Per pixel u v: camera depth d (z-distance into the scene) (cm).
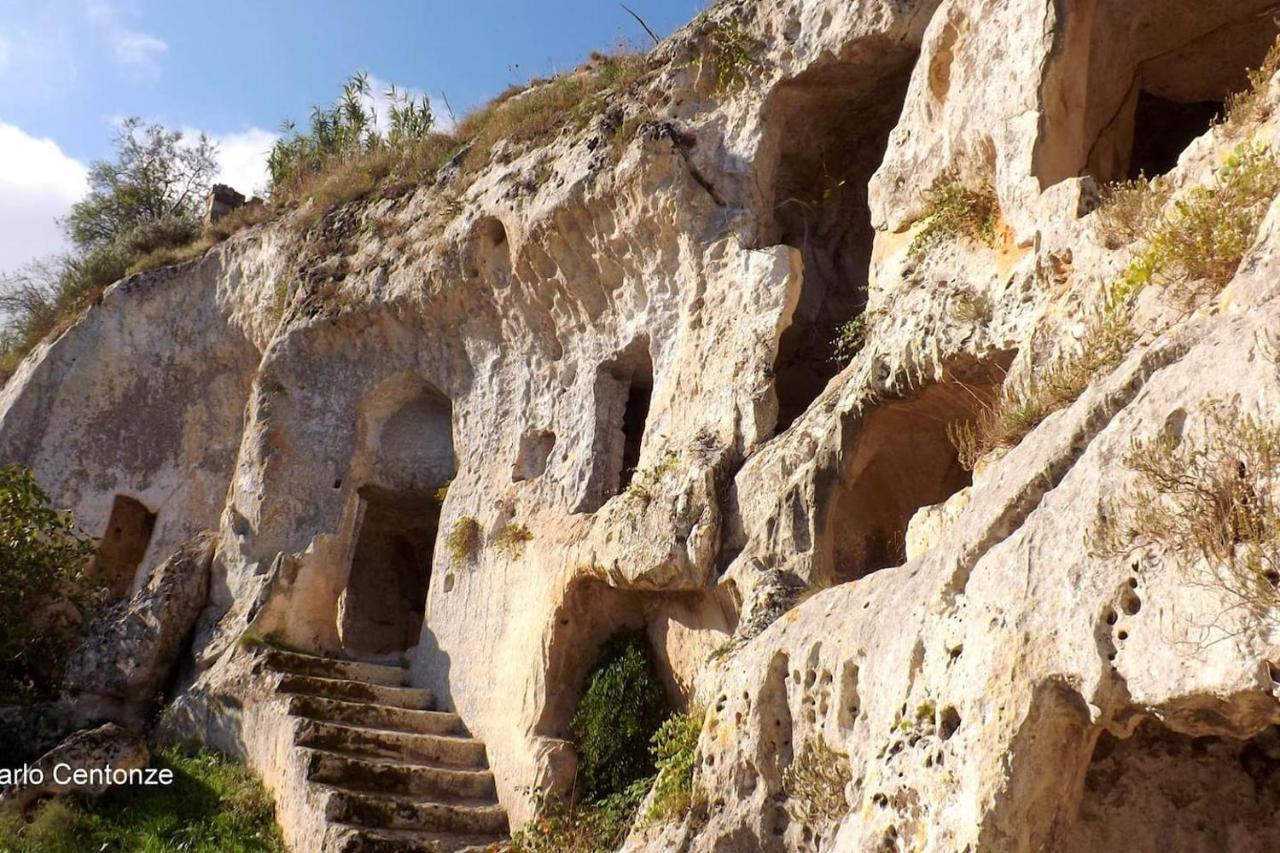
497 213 1555
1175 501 520
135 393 2139
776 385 1340
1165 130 1102
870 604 746
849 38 1255
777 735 803
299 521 1767
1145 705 523
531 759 1267
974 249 988
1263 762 624
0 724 1539
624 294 1430
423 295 1669
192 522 2067
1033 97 944
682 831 823
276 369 1825
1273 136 665
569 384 1505
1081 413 618
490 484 1565
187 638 1733
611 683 1260
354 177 1973
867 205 1384
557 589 1323
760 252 1260
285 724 1384
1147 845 632
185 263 2180
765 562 1062
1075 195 872
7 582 1631
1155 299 684
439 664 1550
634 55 1554
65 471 2098
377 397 1780
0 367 2388
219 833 1296
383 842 1193
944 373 946
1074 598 559
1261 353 512
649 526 1190
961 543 650
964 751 585
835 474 1030
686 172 1341
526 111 1678
